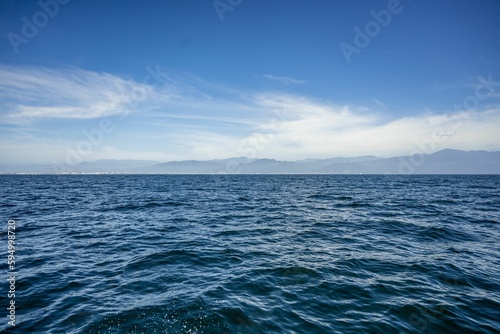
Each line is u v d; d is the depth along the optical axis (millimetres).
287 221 16516
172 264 8891
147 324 5391
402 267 8633
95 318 5598
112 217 18047
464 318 5797
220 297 6523
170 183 67188
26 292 6859
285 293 6797
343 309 6090
